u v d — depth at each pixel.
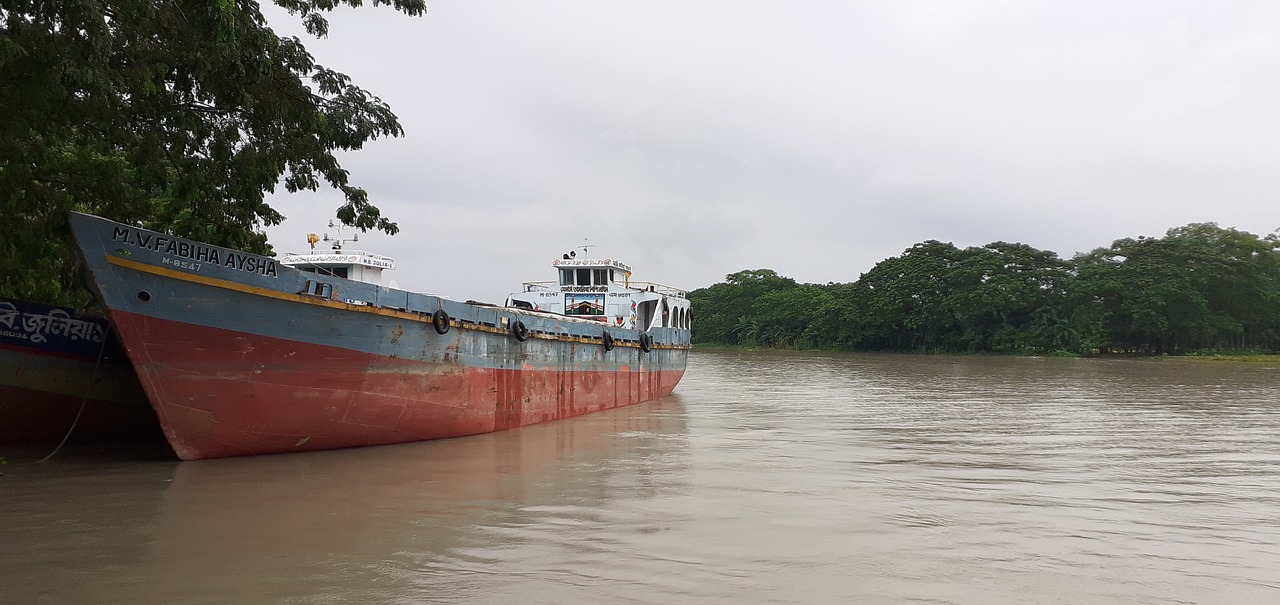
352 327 14.06
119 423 15.64
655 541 8.80
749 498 11.08
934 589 7.38
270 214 16.95
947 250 80.81
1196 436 18.38
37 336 14.20
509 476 12.53
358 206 15.81
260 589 7.18
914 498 11.26
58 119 12.12
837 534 9.21
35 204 12.64
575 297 27.03
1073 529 9.66
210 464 13.05
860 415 22.38
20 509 9.98
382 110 14.96
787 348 92.88
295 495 10.93
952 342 78.19
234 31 11.65
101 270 11.80
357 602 6.86
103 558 8.05
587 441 16.52
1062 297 74.31
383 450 14.73
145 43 12.46
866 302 84.19
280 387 13.41
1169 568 8.13
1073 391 31.75
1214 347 74.88
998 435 18.25
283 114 13.95
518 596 7.03
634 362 25.41
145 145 13.21
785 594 7.16
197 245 12.42
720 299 108.88
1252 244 74.12
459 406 16.23
